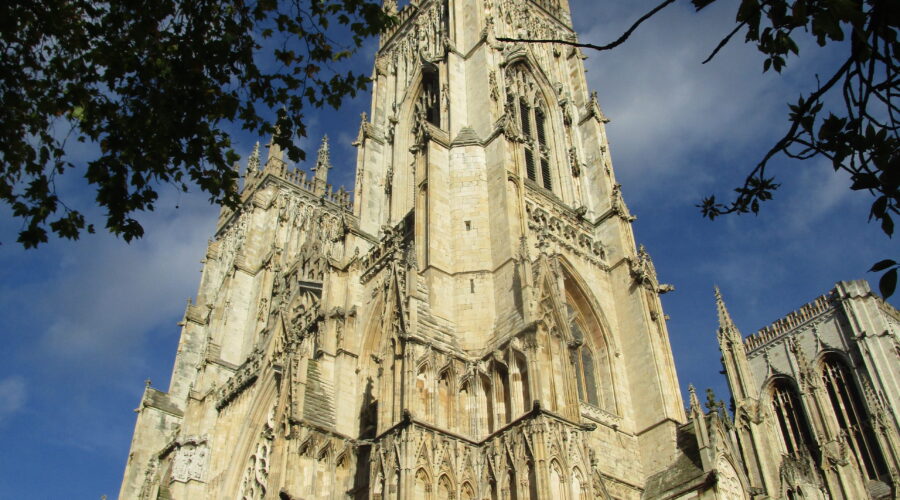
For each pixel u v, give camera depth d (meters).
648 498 59.16
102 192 29.88
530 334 53.22
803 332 140.12
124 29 30.94
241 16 31.88
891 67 16.09
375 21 31.77
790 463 96.44
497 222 64.38
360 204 88.12
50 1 28.91
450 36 84.62
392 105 97.62
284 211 125.19
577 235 74.38
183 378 107.81
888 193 16.23
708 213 20.03
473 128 73.12
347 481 61.09
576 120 90.06
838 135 17.20
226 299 109.56
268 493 59.69
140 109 30.58
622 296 72.12
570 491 47.25
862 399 126.56
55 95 30.33
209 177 32.66
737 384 90.94
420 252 64.19
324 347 69.62
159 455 89.19
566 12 104.00
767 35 17.70
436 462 49.28
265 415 80.44
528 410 50.50
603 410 63.72
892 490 103.69
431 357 53.66
